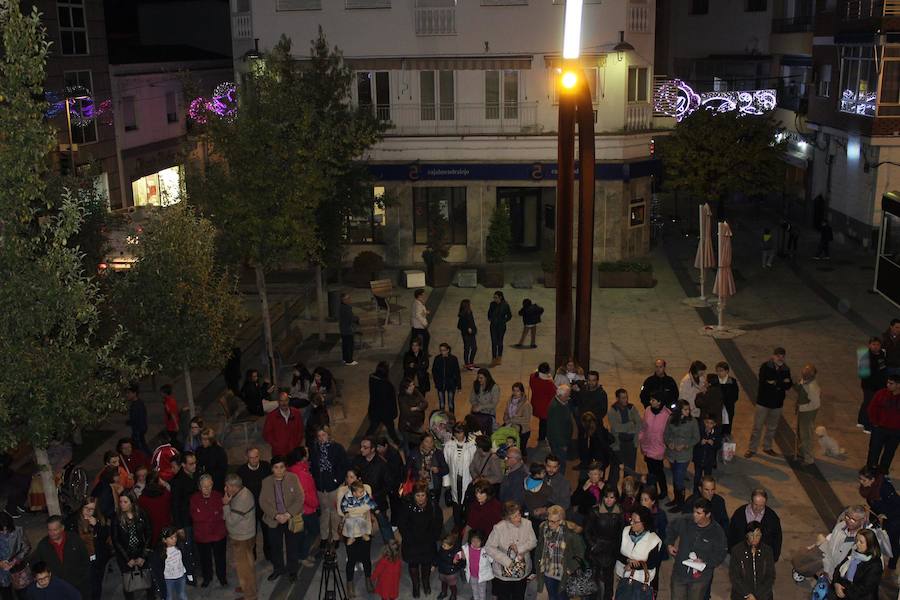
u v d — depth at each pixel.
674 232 40.12
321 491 13.86
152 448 18.02
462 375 22.11
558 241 18.55
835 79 37.19
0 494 15.81
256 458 13.34
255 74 24.20
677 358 23.27
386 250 35.09
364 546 12.56
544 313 27.72
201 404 20.94
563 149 17.94
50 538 11.58
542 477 12.55
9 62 11.87
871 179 34.59
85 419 12.86
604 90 33.53
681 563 11.09
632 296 29.53
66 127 34.41
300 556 13.34
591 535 11.34
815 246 36.66
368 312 27.38
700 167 35.31
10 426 12.48
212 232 17.89
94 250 18.94
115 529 12.11
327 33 34.03
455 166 34.09
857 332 25.27
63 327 12.58
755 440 17.19
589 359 21.20
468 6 33.16
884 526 12.64
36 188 12.22
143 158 40.25
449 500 15.04
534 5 32.91
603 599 11.66
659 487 15.05
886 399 15.39
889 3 32.03
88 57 36.22
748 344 24.30
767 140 35.34
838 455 17.06
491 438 14.98
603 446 14.51
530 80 33.59
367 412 19.77
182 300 16.80
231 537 12.45
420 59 33.38
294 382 18.75
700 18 49.59
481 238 34.84
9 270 12.06
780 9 45.44
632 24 33.25
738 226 41.38
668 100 35.78
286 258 21.31
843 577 10.77
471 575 11.75
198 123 21.95
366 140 24.78
